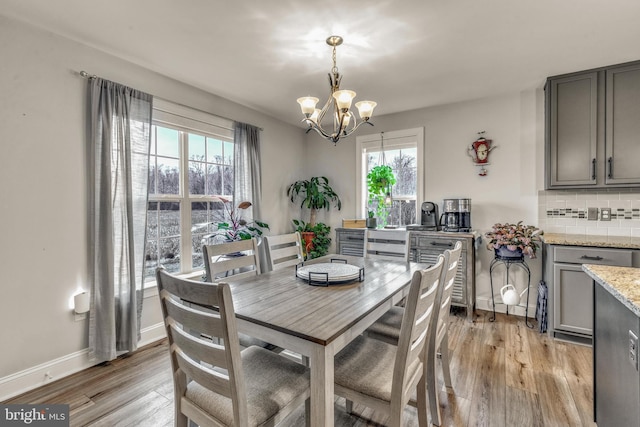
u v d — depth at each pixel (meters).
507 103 3.36
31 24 2.04
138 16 1.95
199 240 3.27
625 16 1.95
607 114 2.67
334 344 1.19
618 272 1.48
